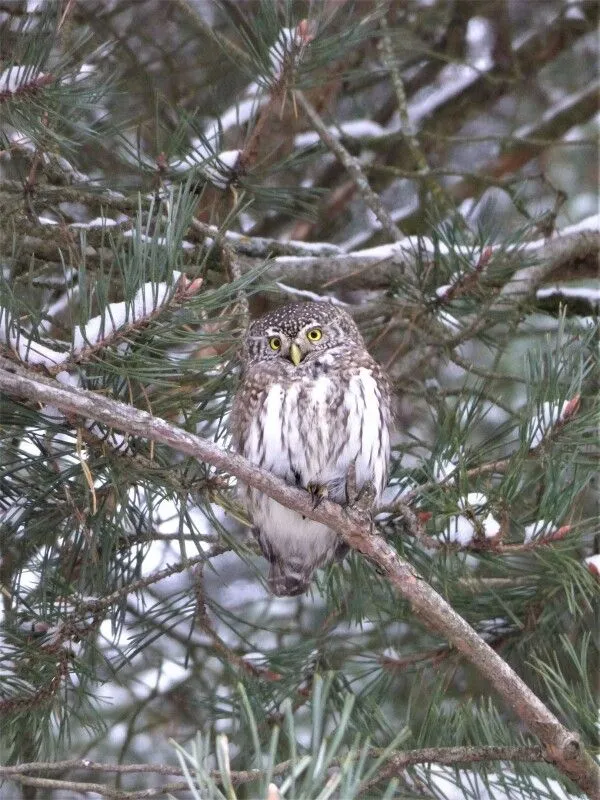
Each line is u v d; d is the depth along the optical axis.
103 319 5.14
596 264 10.18
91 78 6.73
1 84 5.82
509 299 8.57
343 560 7.40
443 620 5.38
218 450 5.19
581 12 13.27
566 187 13.27
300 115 10.53
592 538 7.23
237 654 7.41
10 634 6.30
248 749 6.84
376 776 5.46
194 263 7.70
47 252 7.63
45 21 5.94
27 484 6.00
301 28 6.93
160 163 7.45
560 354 6.13
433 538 6.19
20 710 6.24
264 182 9.23
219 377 5.97
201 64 10.86
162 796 8.51
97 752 9.27
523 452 5.95
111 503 6.20
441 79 13.64
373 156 13.20
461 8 12.91
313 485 5.49
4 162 7.63
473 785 6.03
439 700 6.48
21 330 5.19
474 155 13.77
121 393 5.51
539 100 13.97
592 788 5.26
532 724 5.30
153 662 9.01
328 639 7.43
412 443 7.83
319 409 7.11
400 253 9.28
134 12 11.45
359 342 7.69
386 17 11.32
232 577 10.14
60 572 6.42
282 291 8.70
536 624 7.49
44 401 4.80
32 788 8.34
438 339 8.57
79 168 8.52
